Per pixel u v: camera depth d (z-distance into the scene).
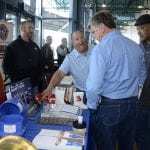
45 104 2.06
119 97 1.65
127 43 1.67
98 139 1.75
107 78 1.63
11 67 2.98
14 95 1.70
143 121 2.27
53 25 10.09
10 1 6.03
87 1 11.70
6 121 1.30
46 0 9.73
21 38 3.05
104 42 1.62
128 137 1.79
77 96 2.09
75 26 11.41
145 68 2.05
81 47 2.29
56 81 2.30
